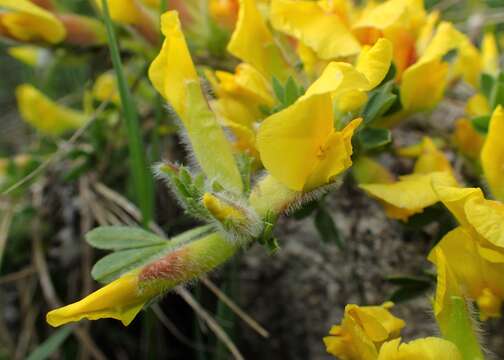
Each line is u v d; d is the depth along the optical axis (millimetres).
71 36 161
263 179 107
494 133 110
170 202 175
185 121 108
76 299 174
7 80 251
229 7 152
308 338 157
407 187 121
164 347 172
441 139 158
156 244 112
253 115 124
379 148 129
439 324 104
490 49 154
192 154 117
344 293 154
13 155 221
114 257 111
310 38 117
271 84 127
